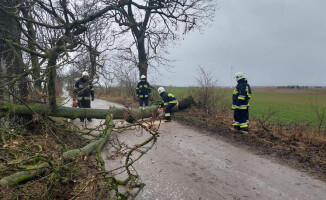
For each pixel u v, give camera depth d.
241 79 6.35
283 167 4.21
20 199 2.62
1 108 4.88
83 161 3.03
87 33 8.20
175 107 10.05
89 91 8.71
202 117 8.95
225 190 3.32
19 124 5.32
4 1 5.27
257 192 3.27
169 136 6.55
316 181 3.64
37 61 5.84
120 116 6.73
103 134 5.21
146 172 3.95
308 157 4.57
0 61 5.22
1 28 5.27
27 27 5.97
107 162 4.43
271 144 5.43
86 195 2.61
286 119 8.61
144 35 13.47
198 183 3.54
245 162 4.46
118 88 19.56
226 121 7.97
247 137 6.05
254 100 19.08
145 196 3.13
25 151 3.46
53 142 4.82
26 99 5.39
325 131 5.97
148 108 8.33
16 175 2.86
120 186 3.40
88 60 5.75
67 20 6.09
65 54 4.55
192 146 5.53
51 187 2.90
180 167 4.18
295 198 3.12
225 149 5.29
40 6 6.33
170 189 3.34
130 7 13.39
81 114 6.06
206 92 9.98
